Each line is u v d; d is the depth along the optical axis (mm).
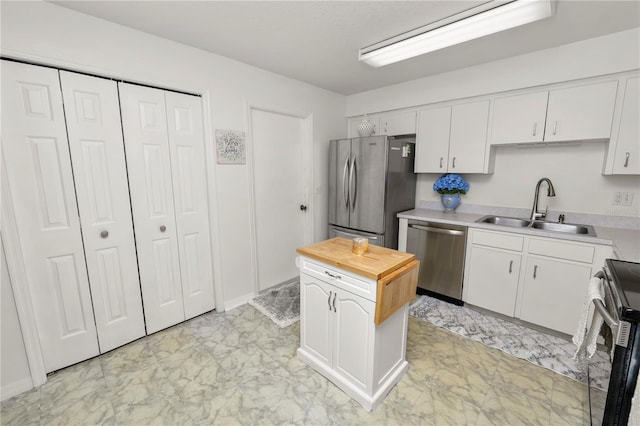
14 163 1635
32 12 1602
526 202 2838
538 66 2359
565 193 2615
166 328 2400
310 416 1570
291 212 3379
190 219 2441
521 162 2820
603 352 1357
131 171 2078
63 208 1818
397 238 3283
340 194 3445
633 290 1137
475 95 2727
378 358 1604
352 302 1617
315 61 2598
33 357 1742
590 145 2453
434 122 3074
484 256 2578
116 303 2100
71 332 1923
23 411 1591
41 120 1699
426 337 2305
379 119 3539
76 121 1818
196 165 2428
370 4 1704
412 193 3479
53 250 1805
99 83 1885
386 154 2982
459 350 2137
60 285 1850
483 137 2762
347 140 3287
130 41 1965
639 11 1753
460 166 2939
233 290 2799
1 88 1573
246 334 2340
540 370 1920
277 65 2699
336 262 1648
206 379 1838
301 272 1925
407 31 2023
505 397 1695
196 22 1901
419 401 1670
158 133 2182
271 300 2941
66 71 1759
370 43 2225
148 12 1771
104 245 2004
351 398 1688
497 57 2490
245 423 1526
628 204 2346
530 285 2355
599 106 2178
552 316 2277
